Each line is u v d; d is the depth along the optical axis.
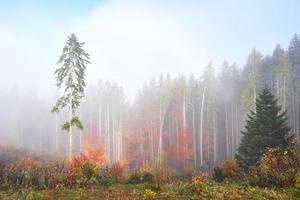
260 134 30.83
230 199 13.41
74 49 33.59
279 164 17.77
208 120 63.38
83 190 16.08
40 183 17.42
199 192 14.48
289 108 61.09
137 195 14.52
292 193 14.68
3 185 17.12
